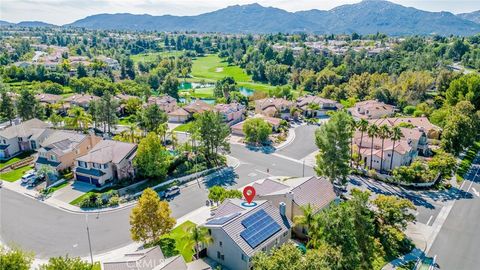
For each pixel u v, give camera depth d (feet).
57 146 271.49
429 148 315.58
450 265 168.45
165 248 174.19
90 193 234.38
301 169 283.38
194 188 248.52
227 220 160.97
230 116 424.05
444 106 409.49
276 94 532.73
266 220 167.53
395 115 439.63
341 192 240.94
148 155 248.93
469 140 300.81
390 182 258.78
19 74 616.80
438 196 238.68
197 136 294.05
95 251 175.73
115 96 508.12
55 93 549.54
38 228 196.13
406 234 192.65
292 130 395.55
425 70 560.61
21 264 122.01
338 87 572.92
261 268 126.72
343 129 230.27
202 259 164.45
